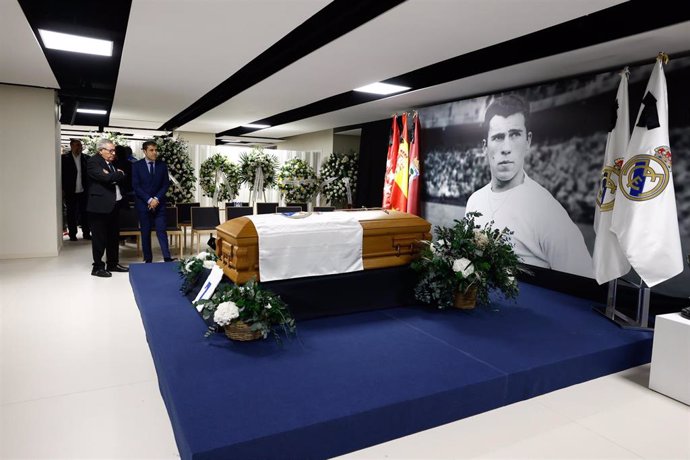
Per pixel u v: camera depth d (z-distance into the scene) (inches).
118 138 338.0
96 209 220.2
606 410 107.3
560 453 88.7
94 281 215.8
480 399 101.7
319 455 81.8
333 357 111.4
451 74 205.6
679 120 154.0
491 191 230.1
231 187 369.1
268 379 97.9
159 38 158.1
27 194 259.0
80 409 102.6
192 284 159.5
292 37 174.7
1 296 187.8
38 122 256.8
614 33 143.3
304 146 463.8
